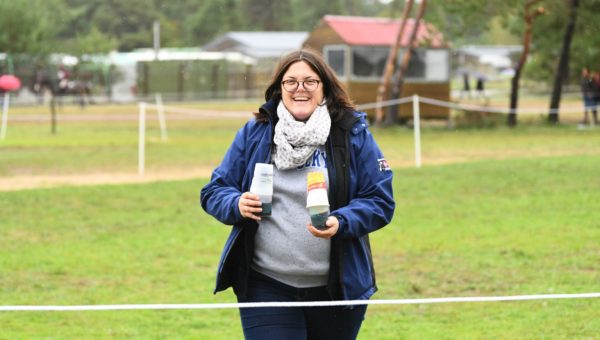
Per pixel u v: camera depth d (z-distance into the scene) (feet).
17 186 68.64
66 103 206.59
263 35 267.59
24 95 209.67
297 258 19.60
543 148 94.48
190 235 50.65
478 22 123.44
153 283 40.27
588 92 123.24
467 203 59.41
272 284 19.92
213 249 47.14
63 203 59.93
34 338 31.96
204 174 76.33
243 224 19.66
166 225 53.47
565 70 129.90
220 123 145.18
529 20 124.77
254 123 20.17
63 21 276.62
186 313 35.78
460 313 35.04
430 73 132.57
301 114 19.61
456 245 46.80
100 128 135.54
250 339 19.67
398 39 123.95
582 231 49.52
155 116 162.40
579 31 128.88
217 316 35.35
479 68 303.89
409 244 47.24
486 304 36.19
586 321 33.06
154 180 72.23
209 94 216.33
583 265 41.86
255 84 215.92
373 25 134.31
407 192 63.72
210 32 329.31
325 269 19.71
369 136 20.13
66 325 33.91
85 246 47.83
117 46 296.10
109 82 221.87
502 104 177.27
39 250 46.80
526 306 35.58
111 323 34.22
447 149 95.45
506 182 67.31
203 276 41.50
